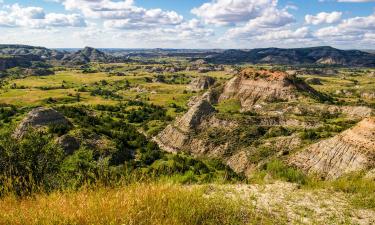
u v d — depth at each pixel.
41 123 83.25
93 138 78.88
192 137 111.44
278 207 10.45
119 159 73.56
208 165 80.75
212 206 8.79
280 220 9.28
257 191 12.34
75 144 71.31
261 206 10.40
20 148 20.33
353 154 61.25
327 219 9.91
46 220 6.98
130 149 88.44
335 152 64.44
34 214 7.21
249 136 105.94
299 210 10.44
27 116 84.56
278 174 15.02
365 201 11.59
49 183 14.13
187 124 117.19
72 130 78.31
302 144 84.69
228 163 92.31
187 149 108.31
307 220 9.66
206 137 109.06
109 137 88.75
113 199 7.87
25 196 9.11
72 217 6.96
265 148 88.44
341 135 66.94
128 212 7.30
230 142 103.56
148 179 9.39
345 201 11.84
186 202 8.38
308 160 67.56
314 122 114.81
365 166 57.38
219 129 112.19
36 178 16.22
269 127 110.75
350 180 14.59
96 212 7.23
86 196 8.07
